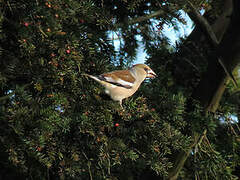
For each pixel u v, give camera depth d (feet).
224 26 47.29
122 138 31.83
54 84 28.71
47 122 27.14
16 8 27.61
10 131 27.25
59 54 28.25
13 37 30.09
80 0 30.73
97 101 29.96
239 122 43.37
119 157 29.53
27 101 27.20
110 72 32.94
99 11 31.76
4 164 33.78
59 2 27.61
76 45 28.76
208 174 37.68
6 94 31.07
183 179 41.88
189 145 32.07
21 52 27.50
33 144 26.50
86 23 35.09
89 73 32.04
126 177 40.29
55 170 33.53
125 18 37.68
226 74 37.86
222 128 40.37
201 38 46.37
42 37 26.66
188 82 44.21
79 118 28.48
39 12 26.91
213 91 38.42
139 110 31.27
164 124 31.68
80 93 29.76
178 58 44.34
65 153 30.60
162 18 35.86
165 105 32.55
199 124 34.22
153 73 38.17
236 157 37.65
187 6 37.52
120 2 36.99
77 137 31.01
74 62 29.25
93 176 32.04
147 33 38.99
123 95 33.35
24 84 30.09
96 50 34.04
